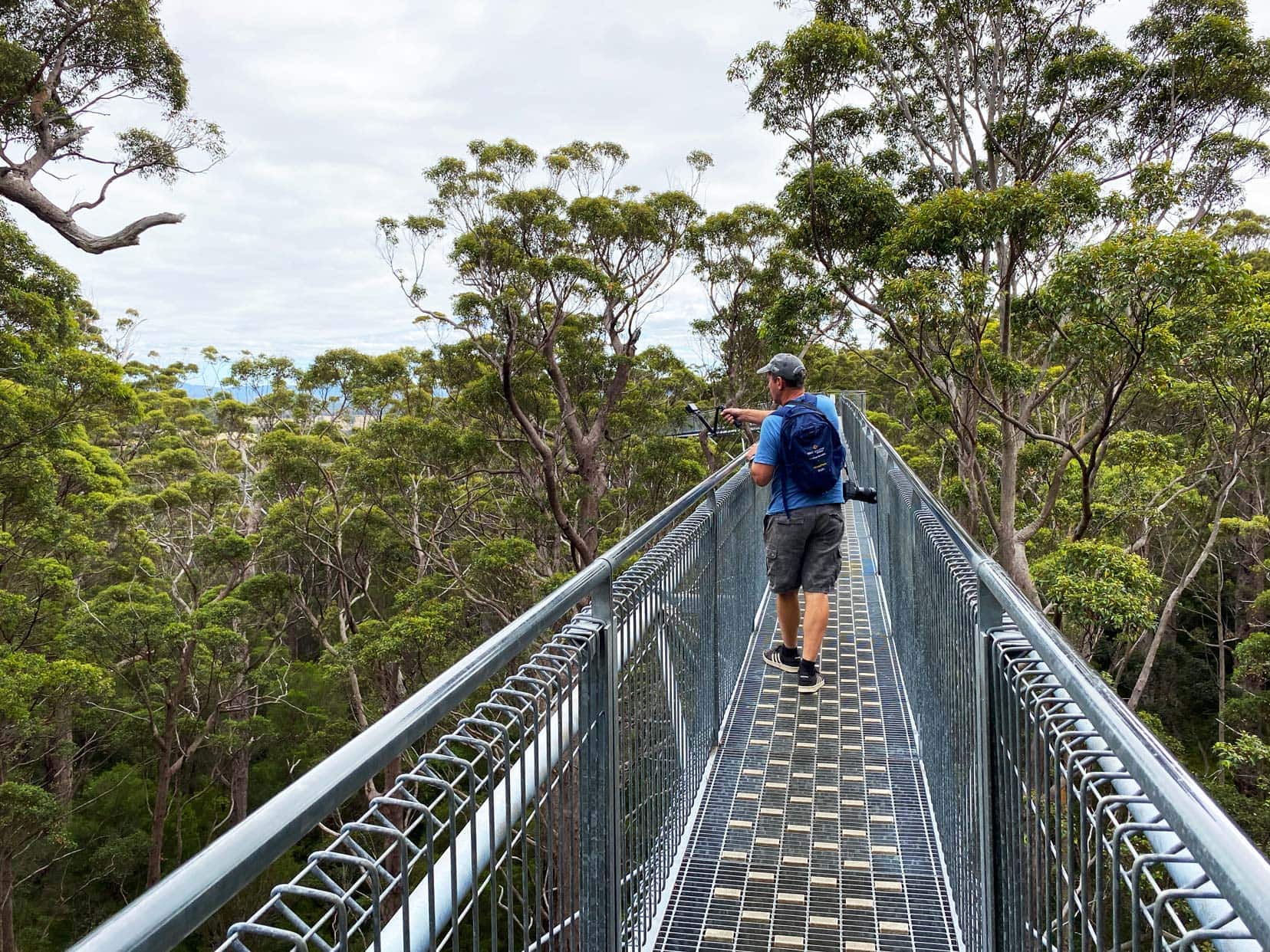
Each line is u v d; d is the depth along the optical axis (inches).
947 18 669.9
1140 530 938.7
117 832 1000.9
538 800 58.8
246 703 1049.5
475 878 47.6
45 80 616.4
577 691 72.4
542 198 828.0
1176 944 33.2
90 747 1040.2
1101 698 45.0
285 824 30.8
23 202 582.6
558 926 64.3
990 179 703.7
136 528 1072.8
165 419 1518.2
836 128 669.3
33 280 733.9
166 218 653.3
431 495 995.9
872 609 253.1
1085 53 642.8
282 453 983.0
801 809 133.0
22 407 659.4
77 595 858.1
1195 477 872.9
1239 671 930.7
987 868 78.4
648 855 103.0
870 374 1470.2
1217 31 615.2
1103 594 513.3
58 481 903.7
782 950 99.9
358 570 1091.9
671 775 118.3
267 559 1095.6
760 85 631.2
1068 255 496.4
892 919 105.4
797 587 165.3
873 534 327.3
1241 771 830.5
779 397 162.1
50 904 910.4
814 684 161.9
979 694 81.3
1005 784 74.2
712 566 157.2
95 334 1702.8
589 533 975.0
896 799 135.0
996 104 697.6
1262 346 525.3
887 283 578.2
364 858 37.1
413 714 41.6
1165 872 46.6
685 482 1032.8
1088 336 492.7
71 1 603.5
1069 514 839.7
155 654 858.8
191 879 26.1
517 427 965.8
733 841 124.5
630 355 1053.2
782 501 160.2
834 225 656.4
